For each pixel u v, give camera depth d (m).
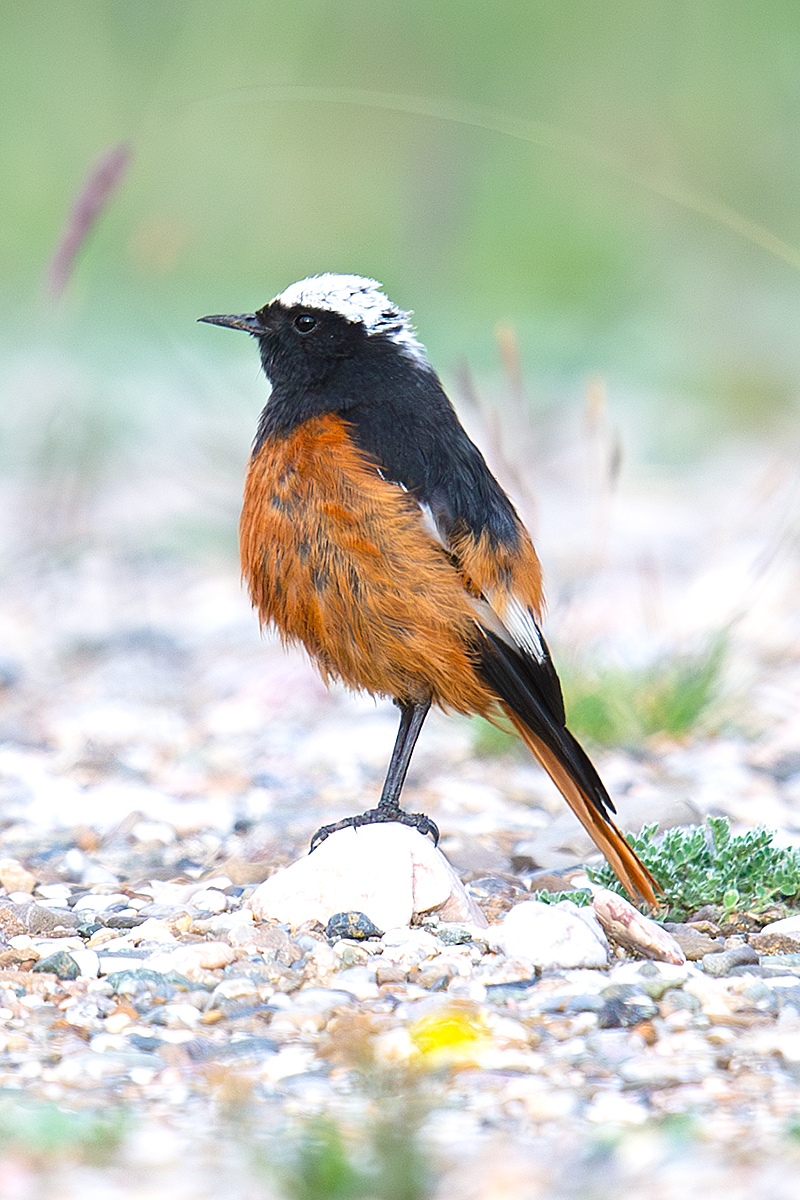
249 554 9.12
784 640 15.47
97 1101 6.30
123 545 19.03
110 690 14.64
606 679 13.44
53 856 10.19
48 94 35.75
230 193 34.06
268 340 9.45
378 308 9.36
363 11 32.41
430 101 12.02
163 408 22.11
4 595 17.77
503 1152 5.74
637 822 10.62
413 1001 7.43
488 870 10.00
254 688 14.52
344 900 8.46
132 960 7.93
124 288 27.31
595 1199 5.17
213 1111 6.17
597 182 29.36
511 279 31.52
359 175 34.50
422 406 9.20
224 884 9.46
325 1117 6.02
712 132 28.36
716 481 22.05
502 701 8.92
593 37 30.31
